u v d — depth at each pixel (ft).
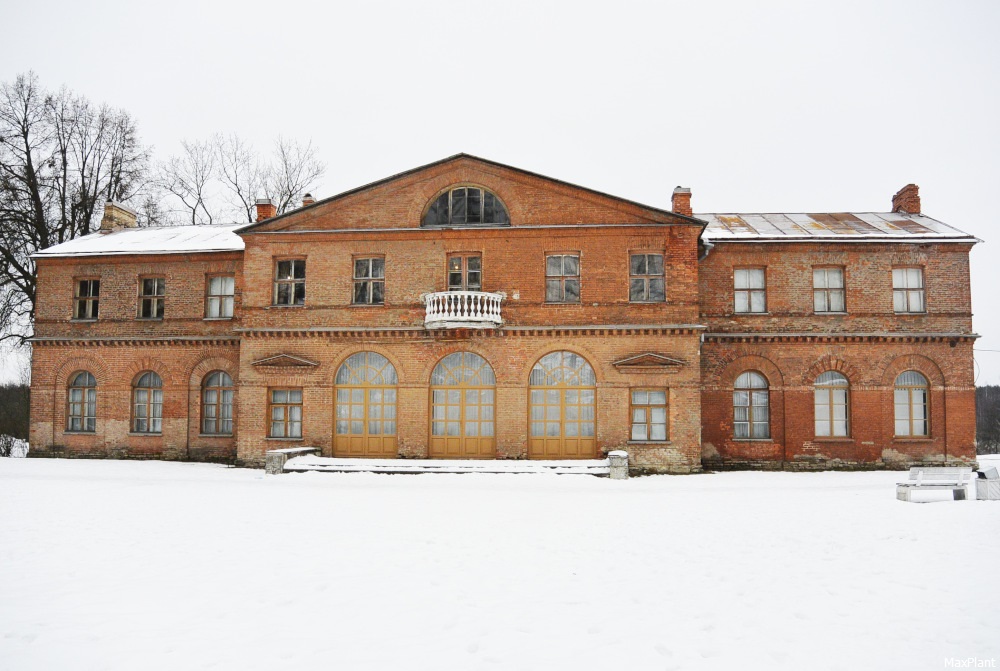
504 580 28.81
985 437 188.55
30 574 29.66
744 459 78.23
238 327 77.77
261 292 78.02
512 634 22.16
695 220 73.05
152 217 134.62
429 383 75.20
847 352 78.28
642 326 72.79
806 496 54.19
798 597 25.86
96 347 86.84
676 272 73.72
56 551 34.22
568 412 74.13
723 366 79.30
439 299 72.74
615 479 65.72
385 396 76.07
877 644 20.88
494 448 74.28
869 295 78.79
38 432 86.99
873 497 53.11
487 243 75.61
